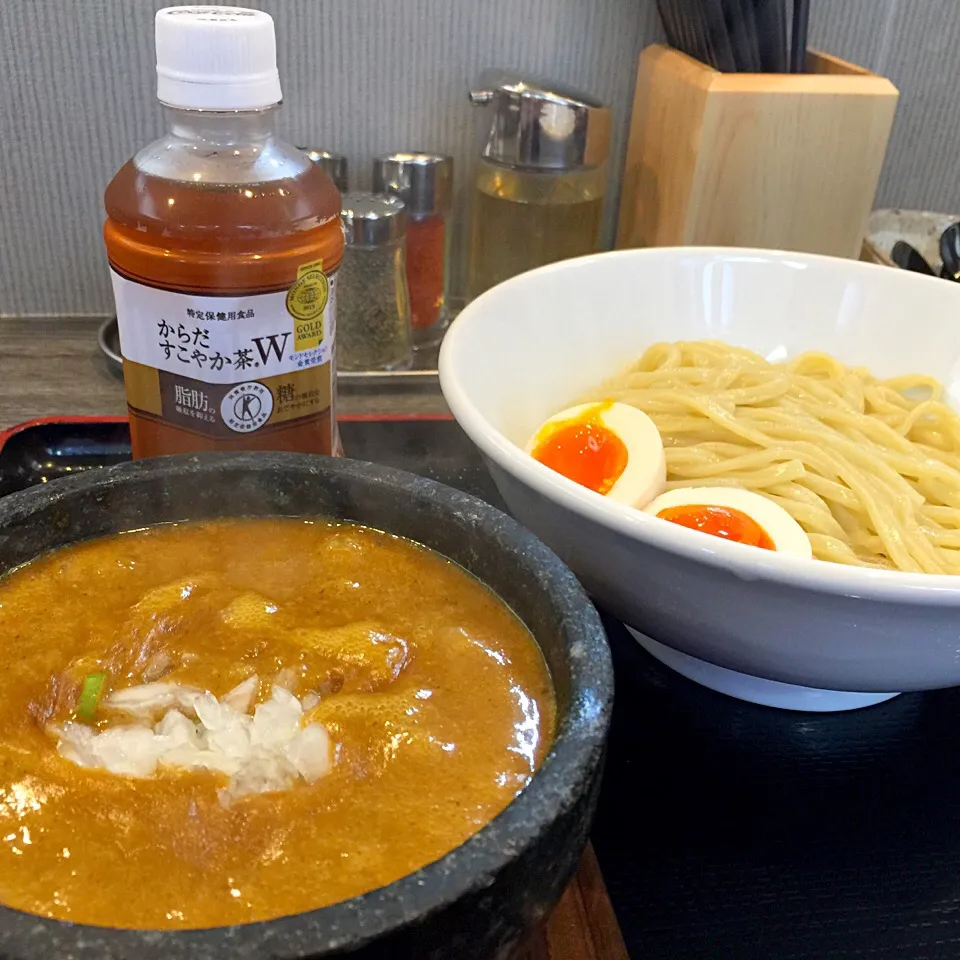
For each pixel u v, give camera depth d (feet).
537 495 0.89
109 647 0.77
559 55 1.63
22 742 0.70
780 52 1.49
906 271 1.32
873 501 1.17
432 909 0.51
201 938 0.49
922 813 0.93
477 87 1.61
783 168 1.47
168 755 0.68
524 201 1.58
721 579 0.82
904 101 1.74
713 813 0.91
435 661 0.77
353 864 0.61
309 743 0.69
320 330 0.98
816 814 0.92
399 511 0.87
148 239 0.91
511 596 0.81
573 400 1.31
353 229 1.41
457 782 0.68
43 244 1.62
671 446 1.29
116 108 1.54
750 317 1.37
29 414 1.38
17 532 0.81
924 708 1.04
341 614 0.82
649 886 0.85
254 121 0.95
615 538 0.85
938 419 1.29
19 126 1.52
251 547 0.88
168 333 0.93
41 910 0.57
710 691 1.04
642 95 1.62
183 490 0.87
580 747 0.61
